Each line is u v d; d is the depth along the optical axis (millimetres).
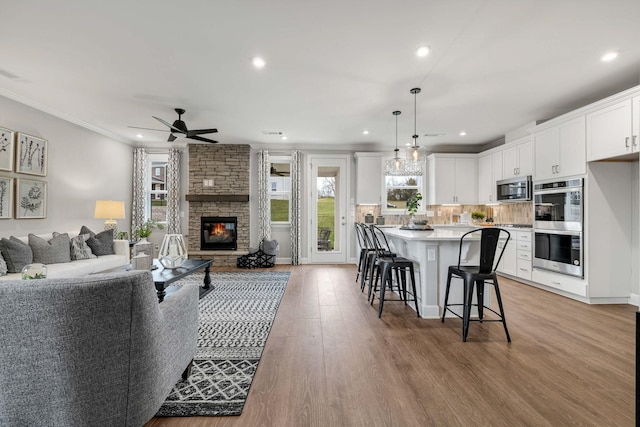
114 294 1248
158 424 1606
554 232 4180
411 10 2248
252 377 2074
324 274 5582
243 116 4730
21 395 1210
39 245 3801
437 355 2398
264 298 4004
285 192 6883
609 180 3738
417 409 1733
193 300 1971
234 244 6555
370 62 3029
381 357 2365
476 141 6402
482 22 2393
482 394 1876
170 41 2664
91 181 5297
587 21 2373
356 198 6668
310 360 2316
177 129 4195
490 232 2688
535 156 4539
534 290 4441
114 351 1276
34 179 4215
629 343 2611
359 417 1665
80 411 1245
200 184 6531
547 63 3041
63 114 4578
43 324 1176
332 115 4676
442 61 3004
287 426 1595
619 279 3758
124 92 3789
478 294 3064
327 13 2285
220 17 2334
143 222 6461
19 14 2287
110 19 2357
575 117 3859
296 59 2973
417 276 3561
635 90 3156
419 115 4688
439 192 6504
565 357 2357
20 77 3379
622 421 1628
